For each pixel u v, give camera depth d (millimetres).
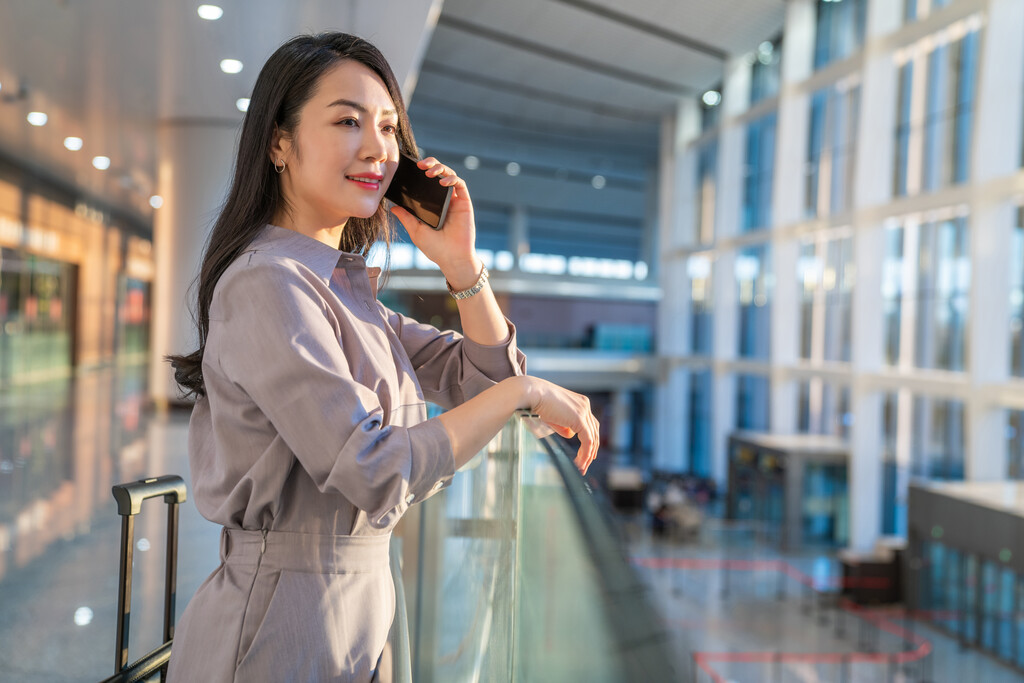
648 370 30328
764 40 21562
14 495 5160
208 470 946
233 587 899
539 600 706
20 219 13312
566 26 21109
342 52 943
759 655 10664
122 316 21547
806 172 19328
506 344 1137
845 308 18047
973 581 11305
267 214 966
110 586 3359
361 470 758
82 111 10328
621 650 556
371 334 951
